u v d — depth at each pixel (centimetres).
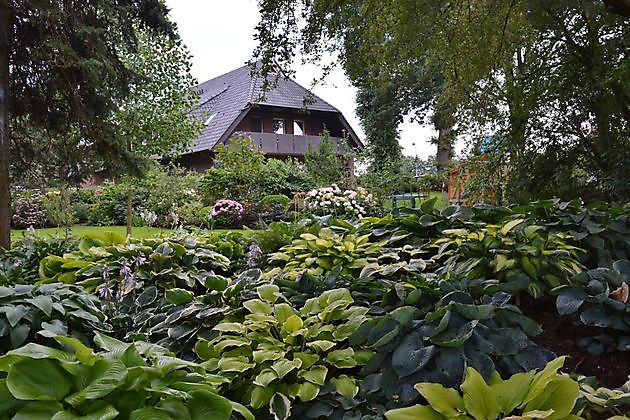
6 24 513
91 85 541
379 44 476
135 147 805
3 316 196
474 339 188
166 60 801
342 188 1212
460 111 621
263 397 187
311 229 381
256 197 1145
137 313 285
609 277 230
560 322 245
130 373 130
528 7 380
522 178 624
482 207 349
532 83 592
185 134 858
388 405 181
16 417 112
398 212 380
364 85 519
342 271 295
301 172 1374
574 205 336
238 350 214
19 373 119
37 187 732
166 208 1052
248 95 1761
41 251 468
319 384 188
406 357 184
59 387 122
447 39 500
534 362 188
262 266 378
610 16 507
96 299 241
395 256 297
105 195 1216
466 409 151
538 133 607
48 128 589
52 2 495
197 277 356
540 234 269
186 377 146
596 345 216
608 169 568
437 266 290
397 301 234
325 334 211
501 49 538
